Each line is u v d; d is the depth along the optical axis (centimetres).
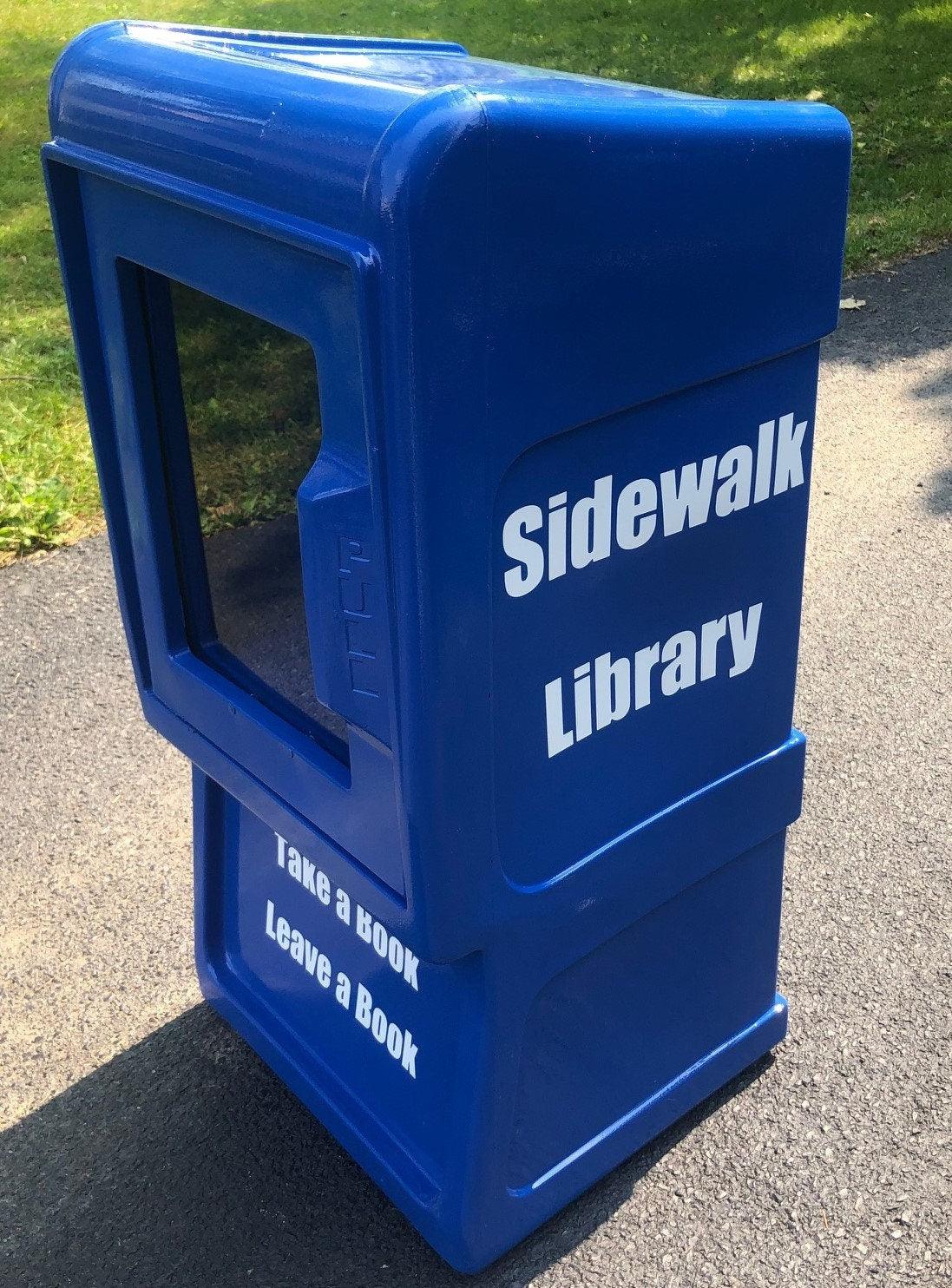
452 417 137
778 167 158
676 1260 209
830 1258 208
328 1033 226
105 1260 216
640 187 143
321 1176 228
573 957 187
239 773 199
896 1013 254
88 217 179
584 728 173
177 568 202
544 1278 208
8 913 293
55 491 460
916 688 355
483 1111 187
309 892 219
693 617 182
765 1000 236
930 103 844
